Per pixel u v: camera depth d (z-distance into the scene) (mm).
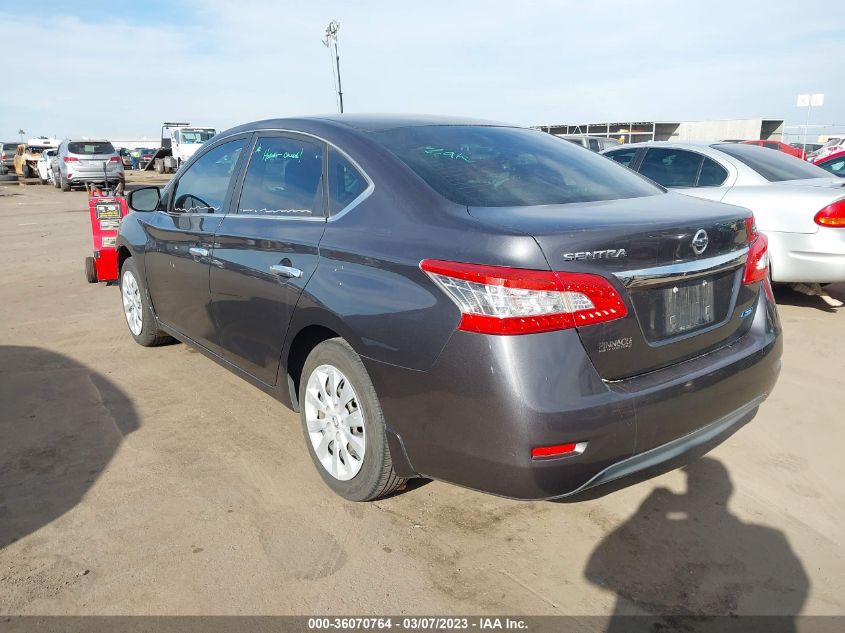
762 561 2549
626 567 2525
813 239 5395
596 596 2373
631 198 2900
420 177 2705
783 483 3104
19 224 14273
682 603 2332
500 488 2289
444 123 3387
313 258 2896
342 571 2508
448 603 2344
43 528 2781
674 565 2533
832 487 3066
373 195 2777
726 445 3473
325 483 3115
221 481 3158
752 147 6664
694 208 2727
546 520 2838
